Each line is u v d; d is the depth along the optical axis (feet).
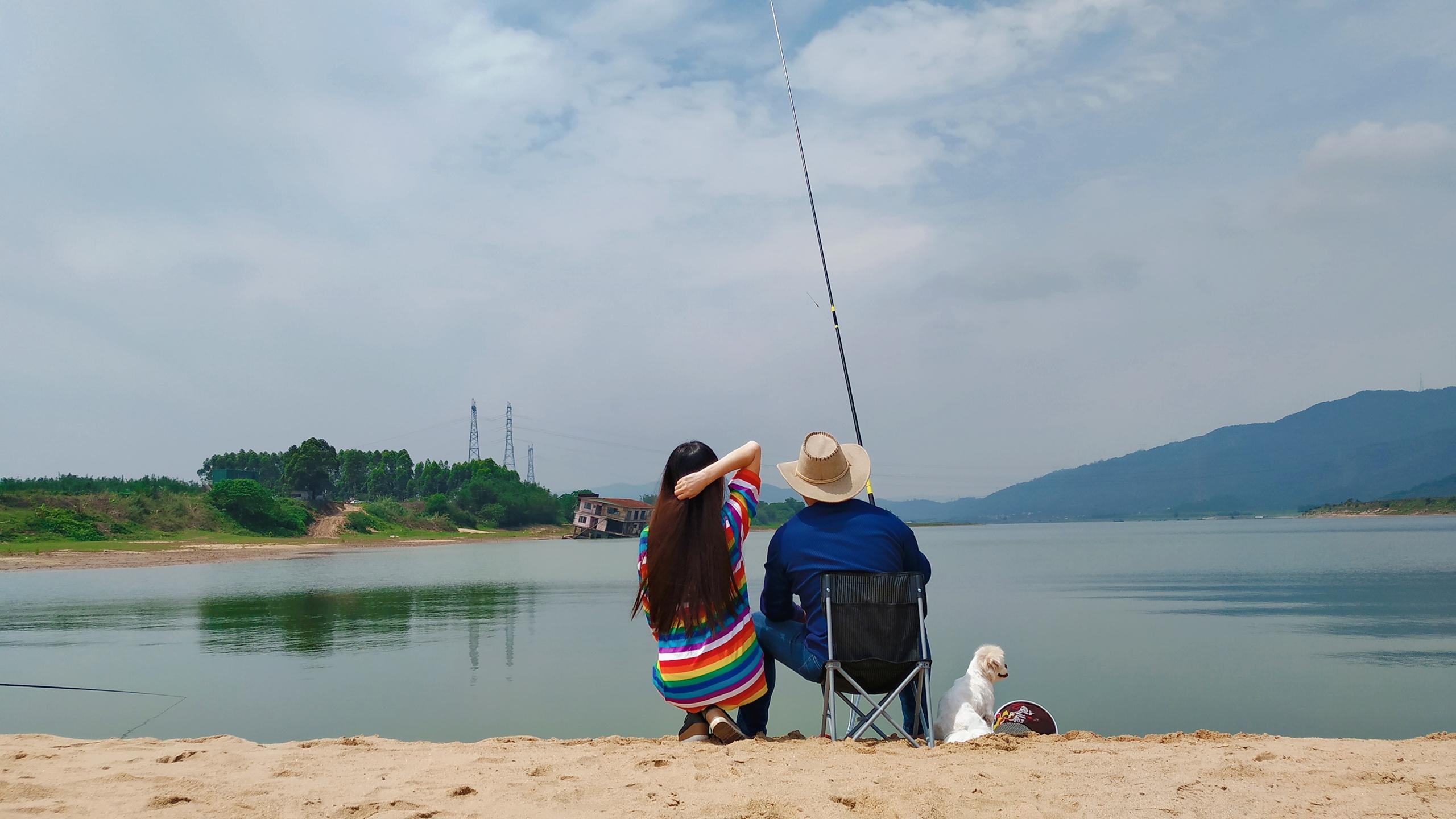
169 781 9.41
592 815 8.23
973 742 11.71
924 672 11.80
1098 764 10.26
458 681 28.68
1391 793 8.96
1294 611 50.75
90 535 151.12
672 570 11.73
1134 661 33.27
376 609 53.88
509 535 302.66
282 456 365.40
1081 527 561.43
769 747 11.32
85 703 24.97
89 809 8.30
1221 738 12.46
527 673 30.14
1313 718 23.95
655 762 10.32
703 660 11.68
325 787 9.31
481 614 50.98
